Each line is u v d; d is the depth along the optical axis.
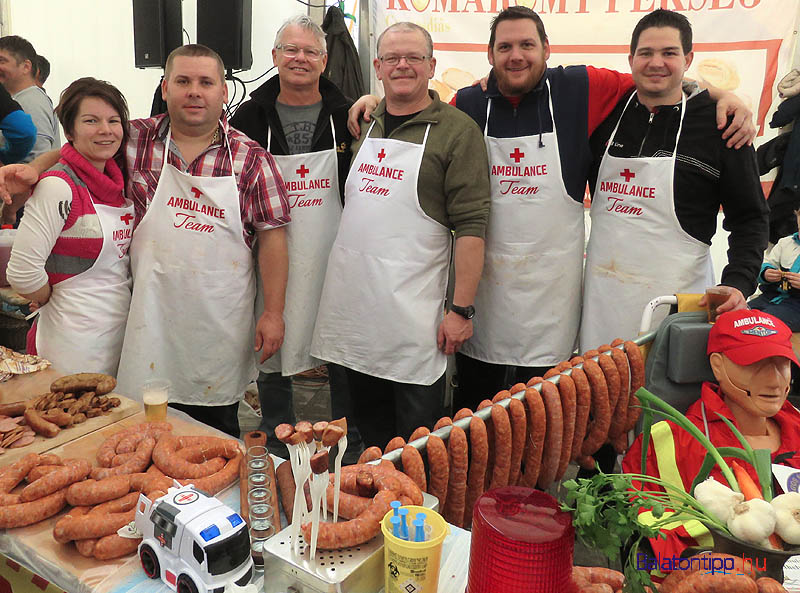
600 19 4.28
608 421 2.22
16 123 3.16
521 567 1.15
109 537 1.49
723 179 2.75
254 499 1.56
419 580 1.27
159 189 2.65
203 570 1.32
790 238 4.49
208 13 4.39
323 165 3.07
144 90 5.57
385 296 2.87
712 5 4.12
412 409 2.98
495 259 3.05
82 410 2.10
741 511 1.25
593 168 3.04
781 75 4.14
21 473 1.74
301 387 4.57
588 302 3.05
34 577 1.54
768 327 1.99
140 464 1.78
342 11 4.63
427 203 2.82
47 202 2.40
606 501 1.19
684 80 2.84
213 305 2.74
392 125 2.90
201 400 2.86
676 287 2.84
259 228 2.83
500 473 1.91
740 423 2.06
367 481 1.52
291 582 1.35
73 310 2.57
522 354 3.10
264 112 3.08
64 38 5.12
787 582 1.46
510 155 2.93
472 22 4.35
